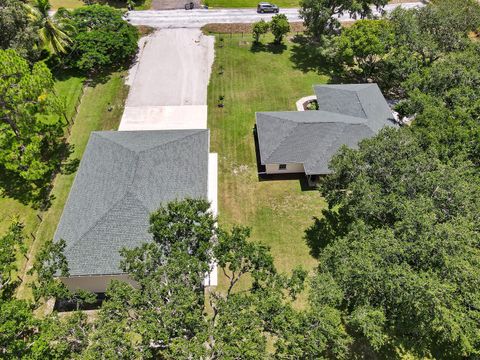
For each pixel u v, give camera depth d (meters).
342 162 28.53
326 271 25.34
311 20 57.16
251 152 42.84
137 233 28.88
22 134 35.91
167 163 33.97
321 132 40.19
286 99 50.69
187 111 48.16
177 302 20.03
